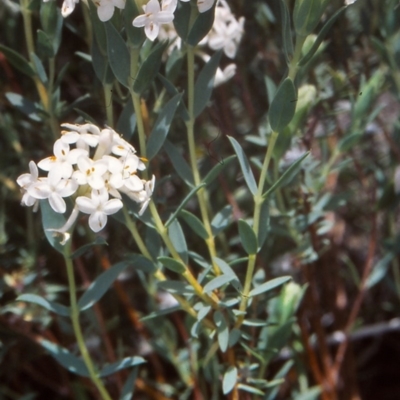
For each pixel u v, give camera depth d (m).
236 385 0.27
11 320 0.31
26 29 0.26
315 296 0.32
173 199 0.33
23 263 0.31
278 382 0.28
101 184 0.22
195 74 0.31
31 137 0.33
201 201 0.26
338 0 0.31
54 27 0.26
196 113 0.25
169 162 0.32
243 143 0.34
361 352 0.40
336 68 0.33
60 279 0.34
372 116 0.30
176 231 0.25
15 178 0.33
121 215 0.25
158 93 0.29
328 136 0.33
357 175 0.36
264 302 0.30
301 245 0.30
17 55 0.26
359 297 0.33
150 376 0.36
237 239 0.32
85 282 0.31
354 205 0.38
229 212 0.26
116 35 0.23
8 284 0.30
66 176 0.22
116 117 0.31
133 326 0.35
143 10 0.22
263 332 0.28
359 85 0.32
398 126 0.33
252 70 0.35
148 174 0.26
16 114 0.33
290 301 0.28
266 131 0.29
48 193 0.22
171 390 0.33
